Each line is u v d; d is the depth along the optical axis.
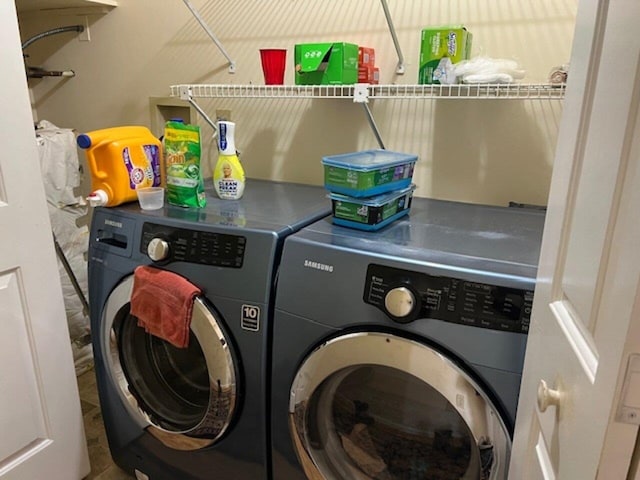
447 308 0.98
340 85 1.50
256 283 1.19
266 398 1.23
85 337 2.24
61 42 2.37
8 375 1.38
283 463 1.25
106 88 2.33
